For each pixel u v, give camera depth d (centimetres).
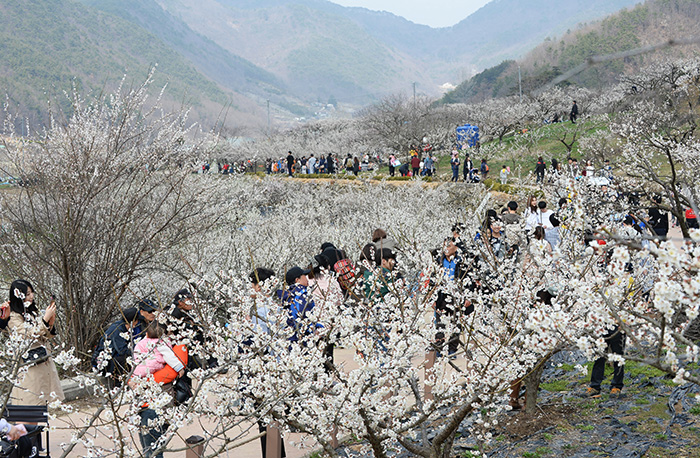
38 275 857
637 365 717
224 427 451
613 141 2758
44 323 588
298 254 1295
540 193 1647
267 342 455
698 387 596
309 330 517
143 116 916
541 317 310
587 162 1891
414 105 4975
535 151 3694
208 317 541
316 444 585
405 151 4638
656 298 251
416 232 1270
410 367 469
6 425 416
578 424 584
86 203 833
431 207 2175
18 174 866
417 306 501
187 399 527
